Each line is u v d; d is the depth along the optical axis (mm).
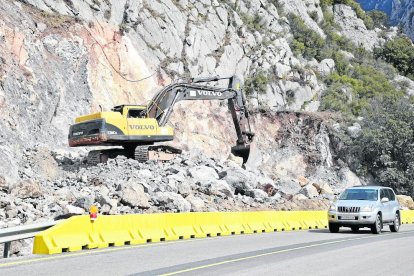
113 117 55250
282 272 19922
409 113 108688
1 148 49250
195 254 25453
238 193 57688
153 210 41906
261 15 124250
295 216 47188
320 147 101438
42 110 64875
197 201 46750
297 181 77938
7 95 60625
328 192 74625
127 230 30031
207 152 85500
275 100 106750
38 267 20516
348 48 152625
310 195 68375
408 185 101188
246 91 104188
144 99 82062
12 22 68938
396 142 103625
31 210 36250
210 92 64875
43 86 66500
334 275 19375
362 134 104062
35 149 56938
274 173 96188
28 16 73125
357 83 129125
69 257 23531
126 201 41094
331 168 100938
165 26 94062
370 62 153375
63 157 59375
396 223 42844
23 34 69062
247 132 66812
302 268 21062
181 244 30250
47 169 54594
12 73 63312
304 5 147750
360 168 102500
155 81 86750
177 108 85812
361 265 22125
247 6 123812
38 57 69000
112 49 82125
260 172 69188
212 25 104938
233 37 108312
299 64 116500
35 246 24688
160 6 96188
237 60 105938
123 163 54688
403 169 103875
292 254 25828
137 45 87938
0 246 28375
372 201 40281
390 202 42688
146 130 57094
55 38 73562
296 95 110125
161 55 91312
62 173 54562
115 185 46188
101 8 85750
